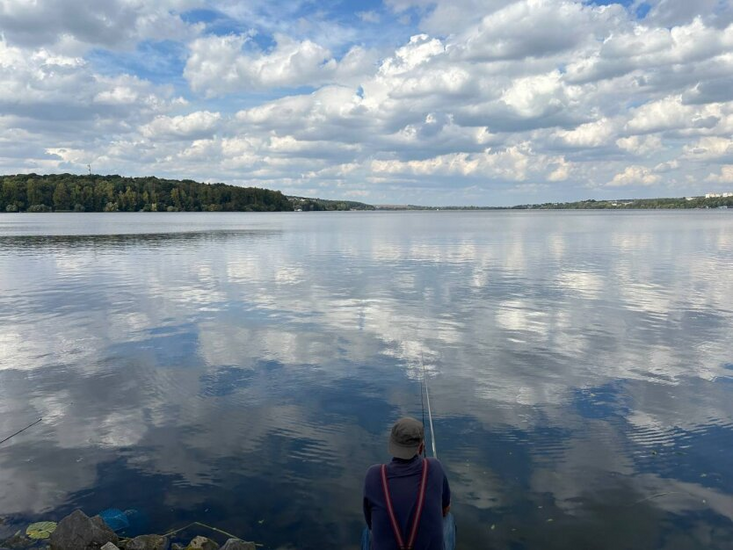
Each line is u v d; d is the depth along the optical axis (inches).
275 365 396.5
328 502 219.6
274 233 2420.0
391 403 322.3
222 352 431.2
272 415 305.3
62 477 240.4
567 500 218.2
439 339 472.4
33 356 420.8
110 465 250.4
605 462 248.8
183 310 602.9
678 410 310.3
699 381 360.5
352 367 392.2
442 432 280.8
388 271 971.3
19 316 570.9
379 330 506.3
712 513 209.2
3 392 342.6
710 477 235.3
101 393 340.8
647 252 1368.1
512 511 210.8
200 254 1327.5
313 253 1365.7
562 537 195.5
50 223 3622.0
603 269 994.7
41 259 1188.5
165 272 952.3
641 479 234.2
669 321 543.2
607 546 190.9
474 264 1091.9
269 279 861.8
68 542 195.2
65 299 675.4
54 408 316.5
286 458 255.1
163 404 322.3
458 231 2650.1
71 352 432.1
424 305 634.2
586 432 281.0
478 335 486.9
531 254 1325.0
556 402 322.7
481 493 223.0
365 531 164.9
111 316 569.9
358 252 1392.7
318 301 661.3
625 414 304.5
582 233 2365.9
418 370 383.9
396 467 142.9
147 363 402.9
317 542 195.3
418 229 2915.8
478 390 343.6
